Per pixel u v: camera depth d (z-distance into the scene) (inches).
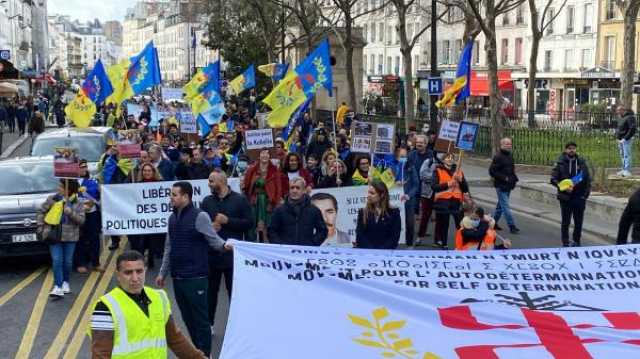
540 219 720.3
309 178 545.6
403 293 260.8
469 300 260.1
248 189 489.1
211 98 823.7
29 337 367.9
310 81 620.7
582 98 2367.1
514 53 2630.4
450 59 2696.9
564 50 2445.9
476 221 411.5
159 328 212.7
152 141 760.3
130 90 807.7
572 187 563.8
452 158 581.6
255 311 253.1
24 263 539.5
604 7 2292.1
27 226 496.7
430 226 682.8
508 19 2635.3
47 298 440.5
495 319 250.7
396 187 535.8
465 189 570.9
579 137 1169.4
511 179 642.2
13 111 1983.3
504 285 267.1
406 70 1325.0
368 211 374.6
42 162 577.6
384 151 541.6
